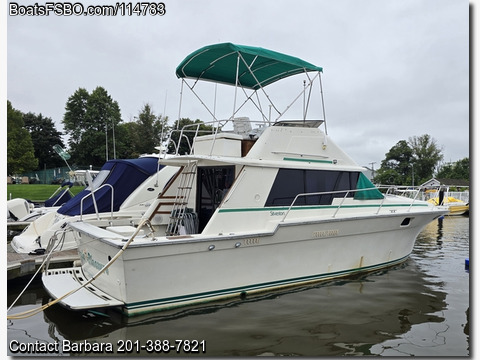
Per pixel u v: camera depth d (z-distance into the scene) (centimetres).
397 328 524
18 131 4106
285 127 702
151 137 4044
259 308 575
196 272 553
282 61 704
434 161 5909
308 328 514
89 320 525
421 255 1047
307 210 691
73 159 4184
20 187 2952
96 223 695
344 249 729
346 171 763
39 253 775
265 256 621
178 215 692
